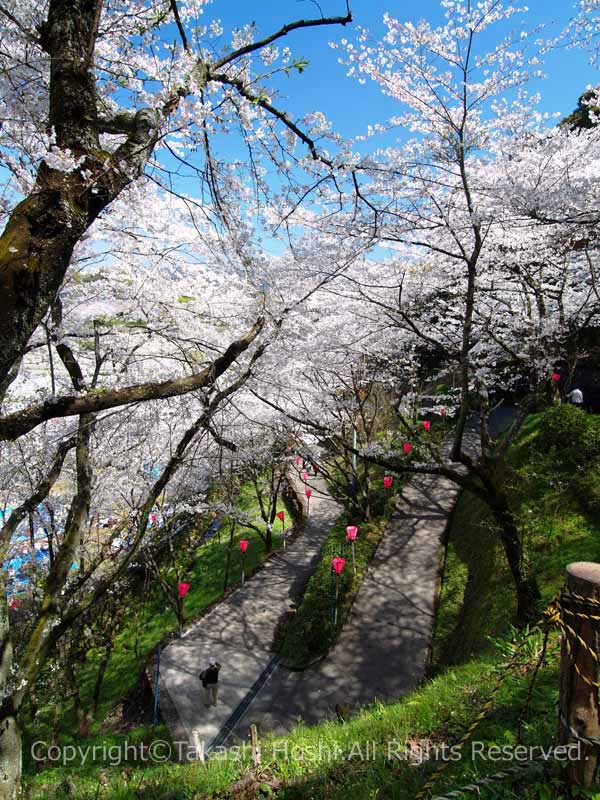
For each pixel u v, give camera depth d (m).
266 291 6.33
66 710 10.44
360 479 14.88
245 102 4.42
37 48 4.35
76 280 6.76
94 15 3.17
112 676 11.44
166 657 10.96
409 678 8.86
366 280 8.55
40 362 7.70
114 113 3.69
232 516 13.14
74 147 3.00
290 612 12.18
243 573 13.68
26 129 4.00
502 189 6.89
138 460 10.13
